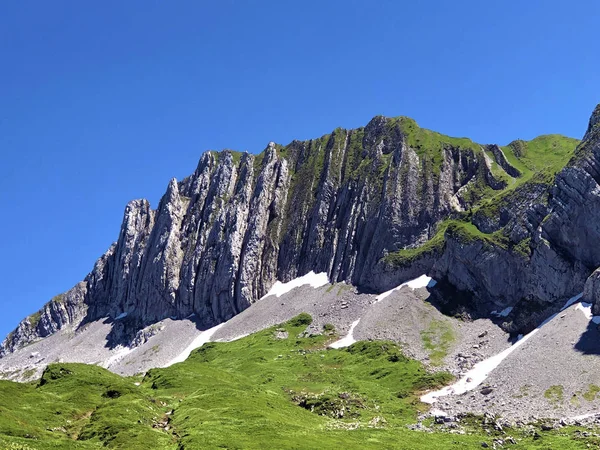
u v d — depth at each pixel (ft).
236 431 383.04
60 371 550.77
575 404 458.91
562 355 523.29
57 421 419.95
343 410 495.82
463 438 408.87
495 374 536.83
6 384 482.69
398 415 496.23
